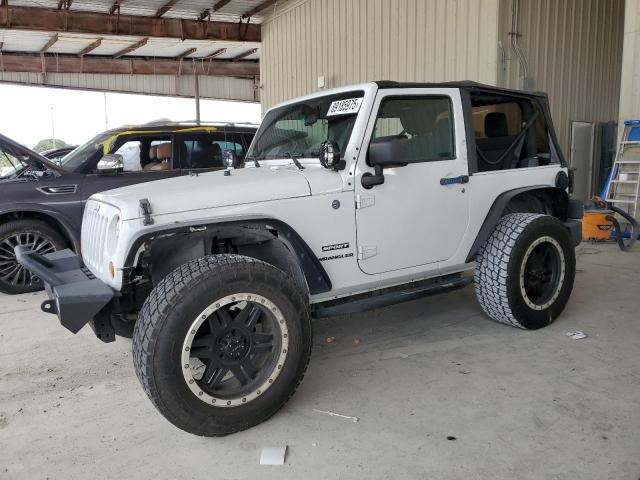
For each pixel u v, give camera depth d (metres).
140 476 2.35
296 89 12.62
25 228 5.27
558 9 8.70
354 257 3.21
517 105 4.15
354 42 10.60
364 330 4.07
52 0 11.20
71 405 3.02
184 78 20.00
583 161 9.66
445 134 3.60
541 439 2.51
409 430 2.63
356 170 3.16
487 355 3.51
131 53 17.20
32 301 5.09
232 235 2.92
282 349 2.67
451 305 4.59
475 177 3.68
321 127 3.47
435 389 3.05
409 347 3.70
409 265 3.46
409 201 3.38
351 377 3.26
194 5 11.91
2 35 13.90
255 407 2.62
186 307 2.41
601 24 9.45
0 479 2.36
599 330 3.90
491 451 2.43
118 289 2.69
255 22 13.71
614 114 10.08
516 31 8.10
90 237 3.21
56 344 3.97
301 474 2.32
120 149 5.77
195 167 6.07
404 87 3.35
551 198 4.31
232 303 2.54
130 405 3.01
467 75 8.39
